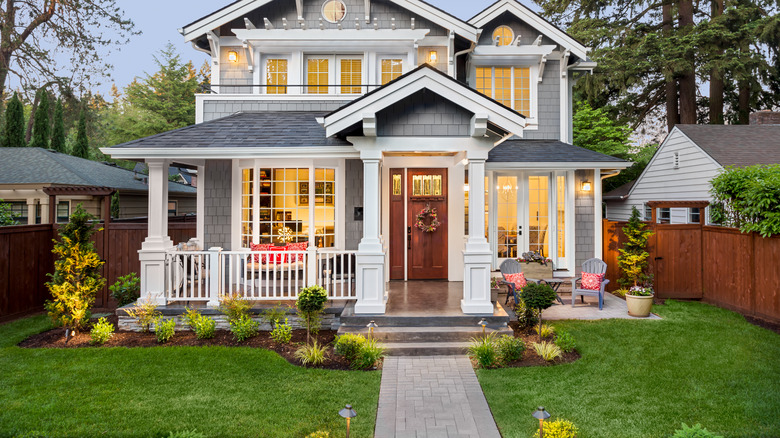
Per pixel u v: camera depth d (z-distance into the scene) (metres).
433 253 9.62
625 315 7.84
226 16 9.84
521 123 6.58
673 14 20.83
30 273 8.54
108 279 9.02
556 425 3.52
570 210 10.22
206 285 7.69
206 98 9.84
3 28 21.17
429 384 5.06
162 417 4.20
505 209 10.45
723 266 8.43
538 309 6.63
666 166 13.36
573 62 11.30
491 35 11.15
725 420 4.12
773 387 4.82
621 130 21.58
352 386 4.95
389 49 10.23
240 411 4.33
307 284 7.32
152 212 7.30
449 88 6.62
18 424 4.06
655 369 5.33
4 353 5.96
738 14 18.44
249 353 5.91
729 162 10.58
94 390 4.80
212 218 9.08
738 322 7.32
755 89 18.98
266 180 8.94
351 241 9.20
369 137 6.94
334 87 10.28
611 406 4.41
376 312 6.74
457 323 6.60
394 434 3.95
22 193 13.03
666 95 21.75
